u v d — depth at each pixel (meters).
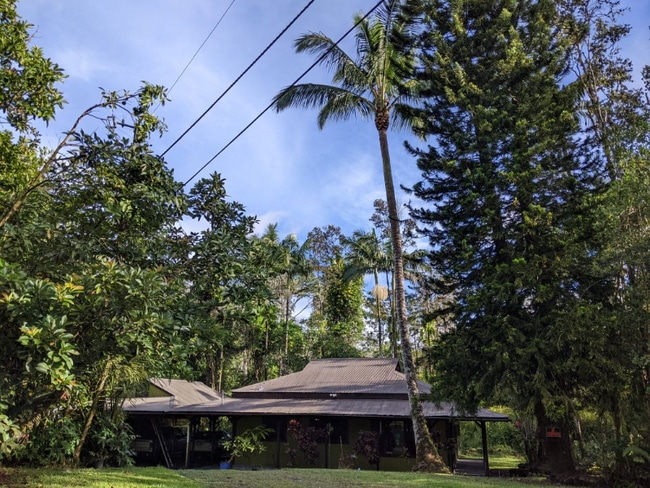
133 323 4.47
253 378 32.91
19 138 7.29
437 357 13.42
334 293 33.81
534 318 11.77
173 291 5.81
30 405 4.93
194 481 8.46
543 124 12.79
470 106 13.74
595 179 13.09
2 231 4.88
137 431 18.22
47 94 6.57
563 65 14.50
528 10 15.46
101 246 5.76
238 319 6.35
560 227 12.35
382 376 18.88
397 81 15.59
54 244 5.21
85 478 7.66
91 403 10.38
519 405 11.64
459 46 14.97
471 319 12.77
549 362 10.98
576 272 11.95
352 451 16.67
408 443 16.22
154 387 19.25
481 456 22.38
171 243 6.47
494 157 13.02
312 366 20.89
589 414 12.65
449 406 15.29
